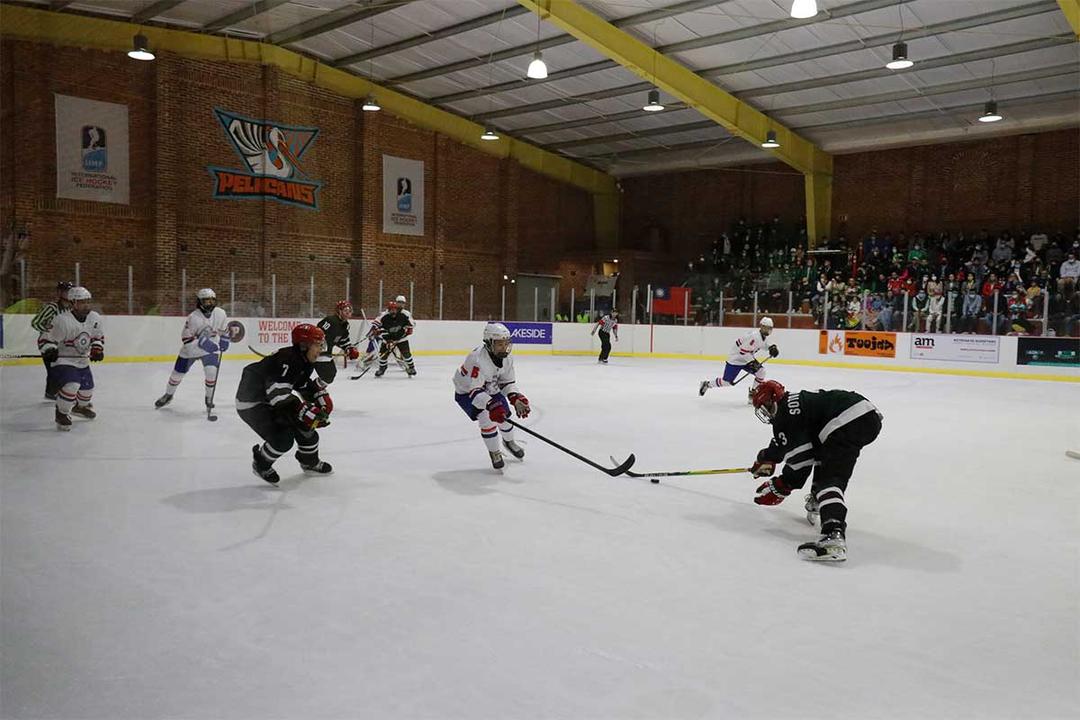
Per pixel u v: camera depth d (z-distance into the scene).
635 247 28.89
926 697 2.55
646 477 5.64
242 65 15.80
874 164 23.66
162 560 3.71
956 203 22.31
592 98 21.70
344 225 20.58
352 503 4.95
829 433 4.10
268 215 17.39
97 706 2.35
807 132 22.69
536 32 17.66
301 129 18.41
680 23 16.31
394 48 18.77
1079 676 2.72
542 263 26.84
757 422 9.04
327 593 3.37
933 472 6.38
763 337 10.76
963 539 4.43
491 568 3.76
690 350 20.62
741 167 26.34
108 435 4.93
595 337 21.91
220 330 7.93
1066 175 20.55
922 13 14.99
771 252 24.39
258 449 5.37
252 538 4.14
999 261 19.94
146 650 2.75
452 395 11.05
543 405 10.48
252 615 3.10
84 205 10.91
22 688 2.44
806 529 4.54
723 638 2.99
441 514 4.73
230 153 15.94
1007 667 2.79
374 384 12.51
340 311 12.70
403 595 3.37
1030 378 16.11
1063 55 16.53
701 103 19.08
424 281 23.14
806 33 16.34
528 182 26.19
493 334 5.76
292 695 2.46
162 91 14.19
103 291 11.58
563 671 2.68
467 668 2.68
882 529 4.62
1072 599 3.48
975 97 19.31
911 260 20.67
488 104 22.72
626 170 28.34
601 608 3.27
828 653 2.87
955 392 13.27
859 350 18.38
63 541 3.81
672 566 3.84
